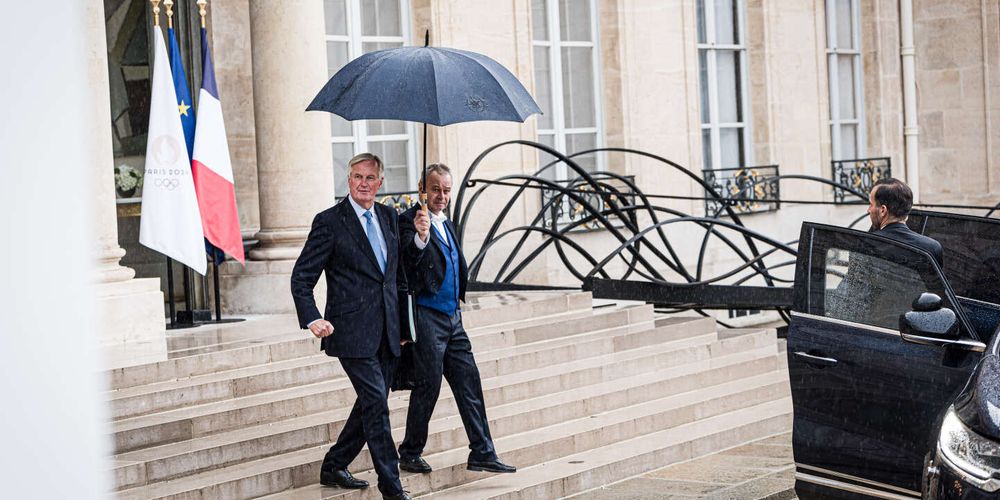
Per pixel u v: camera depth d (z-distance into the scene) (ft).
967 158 66.39
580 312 35.58
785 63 57.82
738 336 34.73
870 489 16.71
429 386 20.53
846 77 63.67
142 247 36.58
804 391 17.54
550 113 48.62
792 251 36.52
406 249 19.67
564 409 26.61
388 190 43.60
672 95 51.80
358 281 18.92
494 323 32.73
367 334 18.88
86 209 3.47
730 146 56.54
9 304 3.36
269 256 35.19
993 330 17.34
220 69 37.19
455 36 43.91
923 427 15.92
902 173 65.82
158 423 21.70
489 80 18.89
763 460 25.20
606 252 48.80
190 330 30.86
